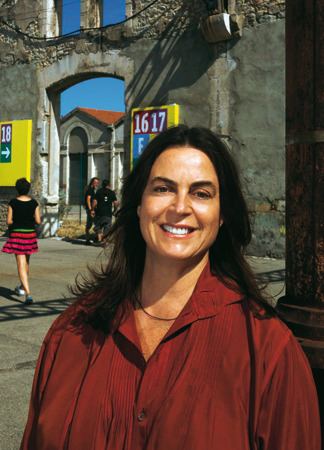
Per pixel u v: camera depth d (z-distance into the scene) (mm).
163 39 12641
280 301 1638
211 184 1271
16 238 6723
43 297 7113
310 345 1464
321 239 1518
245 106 11312
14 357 4590
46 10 15117
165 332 1285
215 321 1189
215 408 1092
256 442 1096
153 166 1308
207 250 1311
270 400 1101
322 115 1507
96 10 14234
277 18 10797
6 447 2949
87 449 1153
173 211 1260
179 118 12312
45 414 1226
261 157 11109
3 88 16188
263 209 11094
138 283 1425
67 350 1298
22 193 6848
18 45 15719
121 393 1184
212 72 11758
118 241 1481
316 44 1512
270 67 10930
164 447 1080
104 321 1279
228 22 11188
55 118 15539
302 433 1081
